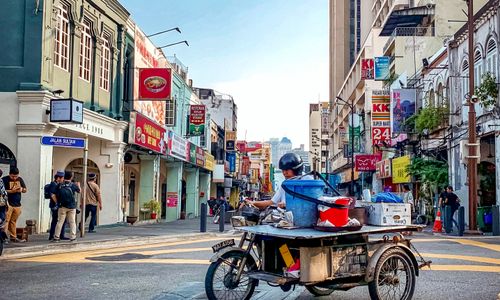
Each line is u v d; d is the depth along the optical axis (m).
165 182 34.72
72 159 20.28
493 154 22.45
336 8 104.50
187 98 34.06
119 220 21.31
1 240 11.09
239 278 6.32
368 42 57.94
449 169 25.66
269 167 119.38
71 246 13.16
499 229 17.64
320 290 7.33
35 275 9.20
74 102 16.02
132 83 22.86
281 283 5.93
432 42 31.23
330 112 97.50
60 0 17.22
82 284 8.33
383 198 6.69
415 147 30.06
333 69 106.31
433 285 8.05
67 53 17.81
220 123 60.59
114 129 21.17
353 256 6.35
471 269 9.55
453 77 25.34
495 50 20.88
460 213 17.77
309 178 6.61
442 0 35.78
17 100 15.87
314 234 5.80
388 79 41.69
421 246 13.46
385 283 6.38
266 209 7.02
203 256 11.80
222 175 46.03
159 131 25.45
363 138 51.56
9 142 15.88
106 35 20.75
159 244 15.08
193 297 7.11
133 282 8.49
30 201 15.66
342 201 6.05
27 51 16.05
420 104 31.33
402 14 37.47
